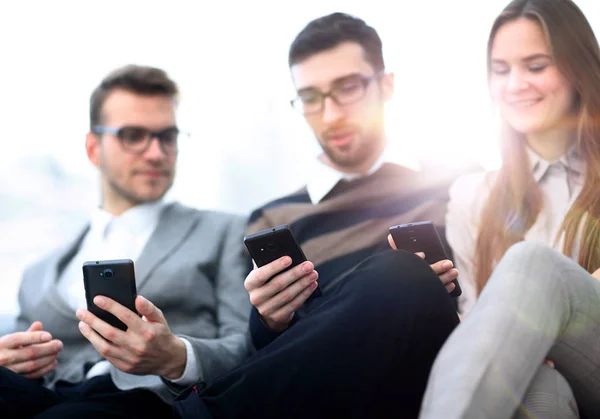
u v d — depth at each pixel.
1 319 2.36
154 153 1.82
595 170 1.61
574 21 1.64
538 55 1.65
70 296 1.74
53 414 1.33
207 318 1.73
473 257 1.74
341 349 1.00
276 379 1.03
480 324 0.89
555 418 0.93
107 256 1.80
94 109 1.87
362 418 0.99
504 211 1.71
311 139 1.96
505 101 1.71
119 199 1.87
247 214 1.94
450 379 0.85
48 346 1.54
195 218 1.85
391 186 1.84
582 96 1.63
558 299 0.95
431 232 1.30
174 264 1.73
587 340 1.00
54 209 3.40
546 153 1.69
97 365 1.63
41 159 3.42
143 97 1.83
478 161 1.85
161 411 1.46
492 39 1.73
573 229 1.60
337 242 1.80
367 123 1.87
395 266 1.02
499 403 0.84
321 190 1.89
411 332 0.99
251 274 1.31
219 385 1.09
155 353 1.36
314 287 1.35
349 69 1.85
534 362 0.89
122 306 1.31
